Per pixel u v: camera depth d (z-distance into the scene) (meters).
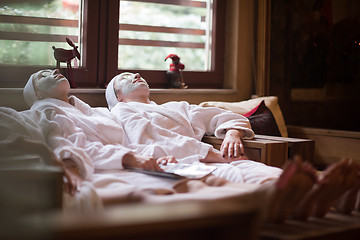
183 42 3.63
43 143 2.01
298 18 3.83
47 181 1.54
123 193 1.75
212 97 3.58
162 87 3.46
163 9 3.51
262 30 3.69
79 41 3.15
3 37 2.84
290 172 1.48
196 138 2.79
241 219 1.10
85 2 3.13
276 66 3.77
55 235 0.91
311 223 1.60
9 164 1.81
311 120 3.93
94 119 2.52
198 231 1.12
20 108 2.79
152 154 2.42
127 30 3.34
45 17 2.99
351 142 3.02
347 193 1.74
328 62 3.94
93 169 2.12
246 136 2.78
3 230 1.12
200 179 2.09
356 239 1.57
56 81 2.61
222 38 3.77
